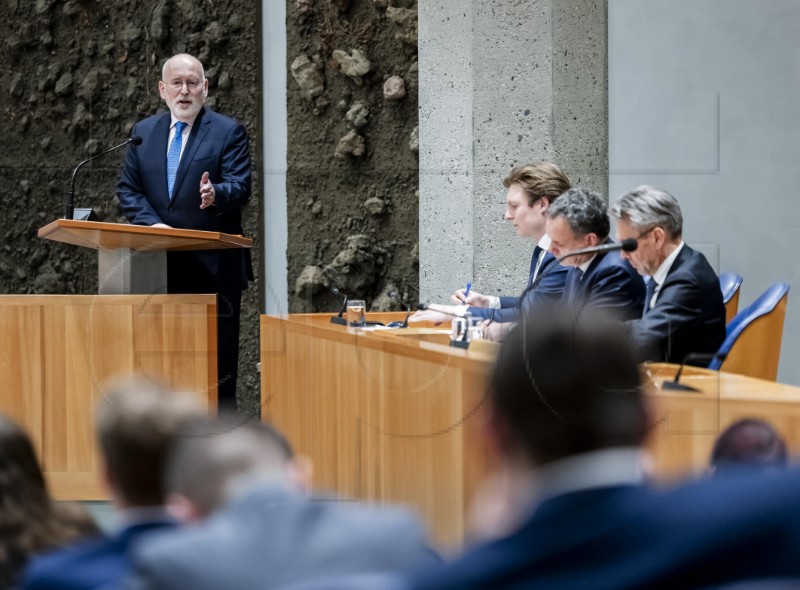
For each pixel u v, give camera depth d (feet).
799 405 13.42
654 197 20.21
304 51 42.27
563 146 33.22
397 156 40.83
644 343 19.19
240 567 6.66
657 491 4.54
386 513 7.22
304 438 24.94
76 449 24.85
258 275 31.73
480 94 33.78
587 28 33.47
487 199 33.63
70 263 43.47
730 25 32.27
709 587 4.21
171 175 26.66
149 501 8.34
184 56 26.81
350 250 32.83
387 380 19.61
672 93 32.86
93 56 44.73
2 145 44.98
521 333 5.78
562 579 4.36
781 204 31.35
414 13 40.86
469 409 15.79
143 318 24.57
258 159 42.32
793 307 30.99
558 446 5.42
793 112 31.35
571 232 21.81
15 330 24.75
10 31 45.21
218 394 25.36
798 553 4.12
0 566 8.87
